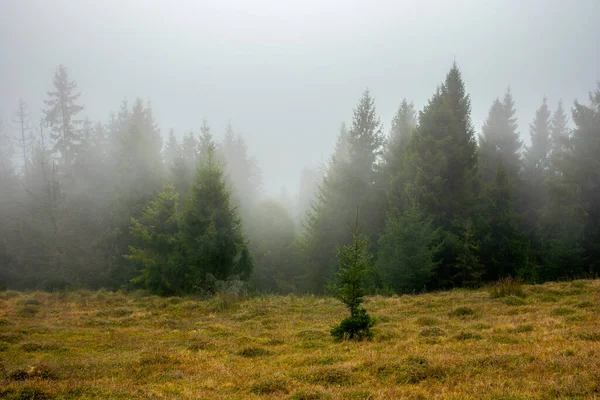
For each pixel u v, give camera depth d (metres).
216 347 11.84
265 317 17.14
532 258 30.19
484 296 18.69
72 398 7.41
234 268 28.47
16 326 15.05
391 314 16.11
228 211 28.12
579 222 30.44
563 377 7.08
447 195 31.48
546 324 11.79
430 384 7.57
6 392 7.43
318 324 14.92
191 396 7.38
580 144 34.19
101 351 11.88
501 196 30.77
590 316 12.42
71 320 16.69
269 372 9.04
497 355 8.66
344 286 12.56
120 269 35.78
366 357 9.62
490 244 28.16
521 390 6.73
